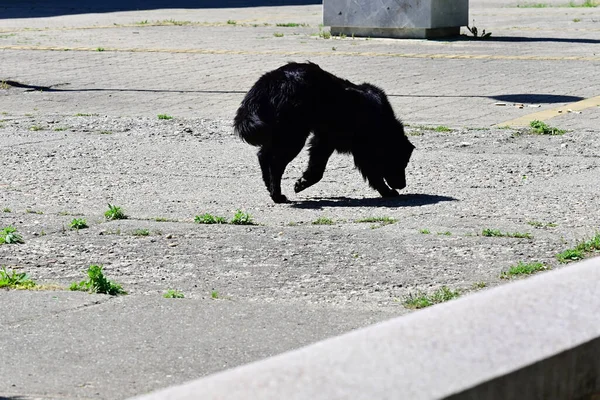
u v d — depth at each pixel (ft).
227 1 174.60
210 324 24.62
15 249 33.14
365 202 41.24
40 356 22.13
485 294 15.35
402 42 102.06
